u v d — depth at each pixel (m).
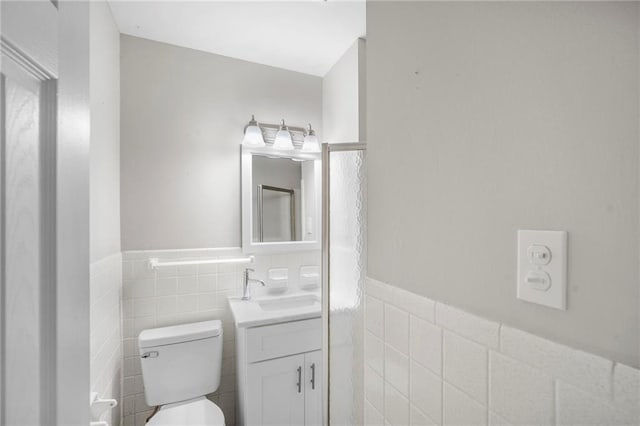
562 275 0.40
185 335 1.54
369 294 0.83
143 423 1.65
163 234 1.72
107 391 1.37
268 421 1.50
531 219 0.45
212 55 1.88
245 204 1.89
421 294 0.65
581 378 0.38
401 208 0.72
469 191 0.55
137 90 1.68
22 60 0.34
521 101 0.46
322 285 0.99
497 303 0.49
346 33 1.71
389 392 0.74
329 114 2.11
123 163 1.64
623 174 0.35
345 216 0.97
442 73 0.61
